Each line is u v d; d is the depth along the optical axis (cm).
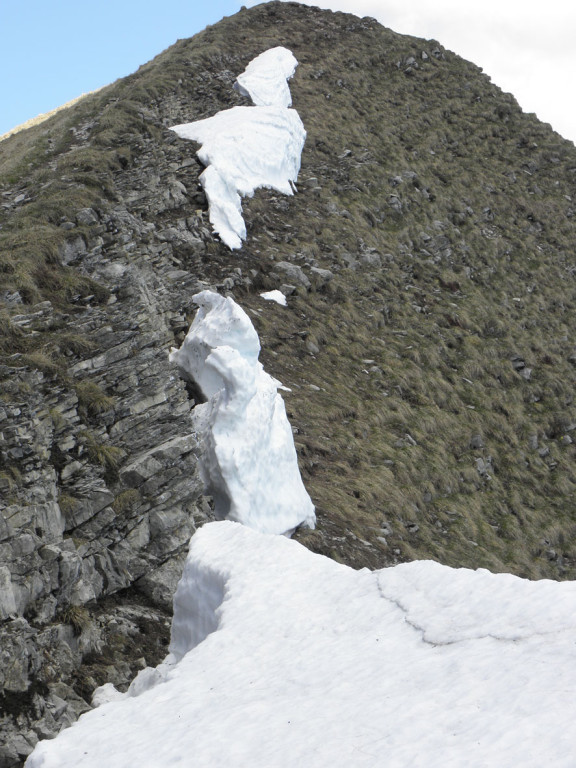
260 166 4369
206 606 1647
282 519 2197
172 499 1878
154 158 3997
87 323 2066
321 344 3466
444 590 1320
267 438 2208
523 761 803
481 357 3941
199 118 4766
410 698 1007
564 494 3381
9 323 1900
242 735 1004
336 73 6041
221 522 1945
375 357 3591
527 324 4400
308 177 4703
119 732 1096
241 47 5981
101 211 2820
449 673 1051
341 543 2328
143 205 3653
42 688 1343
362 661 1166
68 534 1656
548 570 2864
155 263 3244
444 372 3753
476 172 5547
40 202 2816
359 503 2603
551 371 4109
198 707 1131
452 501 2977
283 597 1472
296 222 4206
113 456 1825
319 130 5225
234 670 1241
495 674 1007
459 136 5903
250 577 1572
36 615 1447
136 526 1797
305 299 3675
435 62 6669
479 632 1146
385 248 4441
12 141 5119
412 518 2712
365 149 5250
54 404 1766
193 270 3412
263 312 3425
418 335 3894
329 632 1305
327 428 2922
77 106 5228
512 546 2903
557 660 995
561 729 841
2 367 1720
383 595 1381
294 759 920
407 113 5925
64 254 2366
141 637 1647
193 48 5822
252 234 3956
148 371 2045
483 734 876
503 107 6369
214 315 2330
